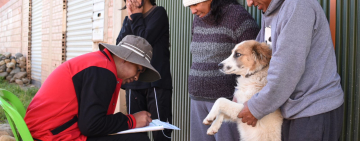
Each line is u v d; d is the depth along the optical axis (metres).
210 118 1.99
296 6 1.73
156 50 3.12
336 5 2.17
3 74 10.77
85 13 6.41
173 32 4.14
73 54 7.06
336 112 1.77
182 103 3.94
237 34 2.41
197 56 2.63
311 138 1.74
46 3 8.81
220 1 2.41
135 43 2.04
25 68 10.96
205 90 2.54
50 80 1.85
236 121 2.21
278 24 1.83
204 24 2.58
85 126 1.76
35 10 10.02
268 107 1.79
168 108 3.19
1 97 1.81
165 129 3.20
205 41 2.55
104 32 5.45
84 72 1.83
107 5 5.38
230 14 2.40
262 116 1.85
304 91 1.78
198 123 2.75
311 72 1.77
